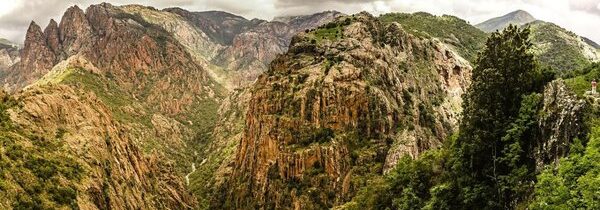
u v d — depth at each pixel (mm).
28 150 85062
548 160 48625
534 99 53500
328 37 164750
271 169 137500
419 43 181125
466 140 59000
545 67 60688
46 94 109750
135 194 115188
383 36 171375
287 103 145875
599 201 37750
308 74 150375
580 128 46062
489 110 56844
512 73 56656
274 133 141500
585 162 41438
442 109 159375
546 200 42469
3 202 67875
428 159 74125
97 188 92375
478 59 60625
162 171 164500
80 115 115562
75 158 95688
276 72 162500
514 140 53844
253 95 168125
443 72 180000
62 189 81500
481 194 55969
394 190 77375
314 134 135125
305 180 127625
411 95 152375
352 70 143250
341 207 106250
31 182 76938
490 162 56688
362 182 119812
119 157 120938
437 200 61438
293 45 168750
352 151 129750
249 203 141625
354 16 175375
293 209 125062
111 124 133375
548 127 49938
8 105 97500
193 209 161125
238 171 163500
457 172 60250
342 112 136750
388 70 151750
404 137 129875
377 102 137250
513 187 51688
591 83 49531
